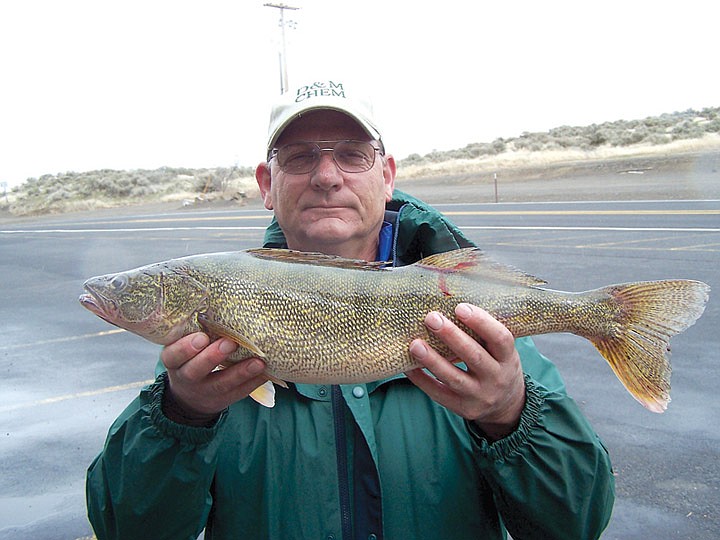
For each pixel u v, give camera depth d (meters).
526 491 0.65
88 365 2.46
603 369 2.05
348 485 0.69
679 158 9.80
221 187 14.15
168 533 0.68
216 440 0.67
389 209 0.93
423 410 0.73
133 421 0.67
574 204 6.65
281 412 0.72
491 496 0.72
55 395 2.14
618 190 7.52
